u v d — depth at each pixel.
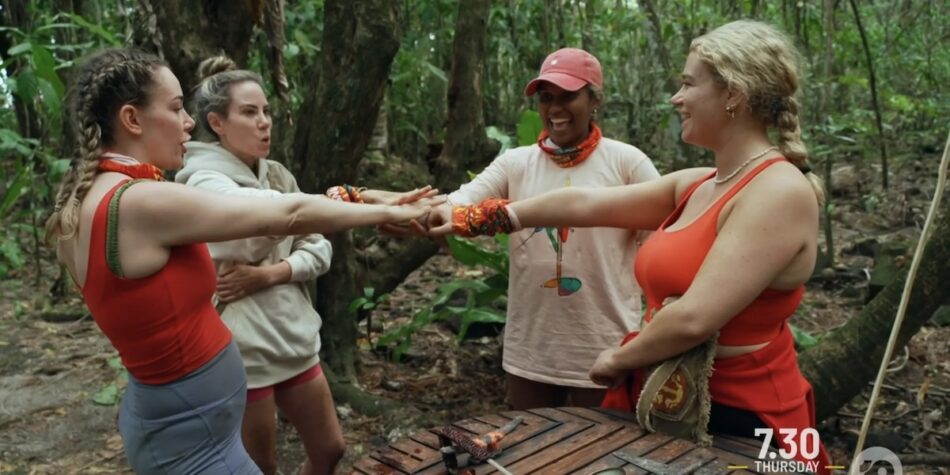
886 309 2.94
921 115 8.12
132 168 1.72
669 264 1.91
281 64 3.36
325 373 3.69
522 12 7.04
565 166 2.60
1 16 6.21
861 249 5.62
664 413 1.82
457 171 4.33
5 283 5.98
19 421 3.69
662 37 5.92
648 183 2.20
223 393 1.83
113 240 1.64
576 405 2.66
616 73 8.29
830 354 3.01
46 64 4.39
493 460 1.67
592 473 1.61
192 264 1.76
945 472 2.99
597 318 2.59
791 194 1.74
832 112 7.19
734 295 1.72
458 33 4.27
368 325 4.30
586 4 6.69
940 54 8.08
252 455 2.42
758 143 1.84
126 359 1.77
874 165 7.50
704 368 1.79
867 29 7.92
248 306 2.33
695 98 1.85
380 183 6.44
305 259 2.44
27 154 5.36
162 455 1.81
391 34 3.33
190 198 1.69
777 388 1.85
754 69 1.77
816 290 5.06
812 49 6.21
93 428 3.63
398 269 4.21
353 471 1.70
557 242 2.60
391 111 7.81
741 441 1.78
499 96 8.41
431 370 4.12
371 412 3.54
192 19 3.22
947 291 2.86
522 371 2.72
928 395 3.58
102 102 1.71
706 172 2.10
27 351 4.61
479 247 3.79
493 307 4.48
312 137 3.44
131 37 3.31
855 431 3.31
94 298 1.71
